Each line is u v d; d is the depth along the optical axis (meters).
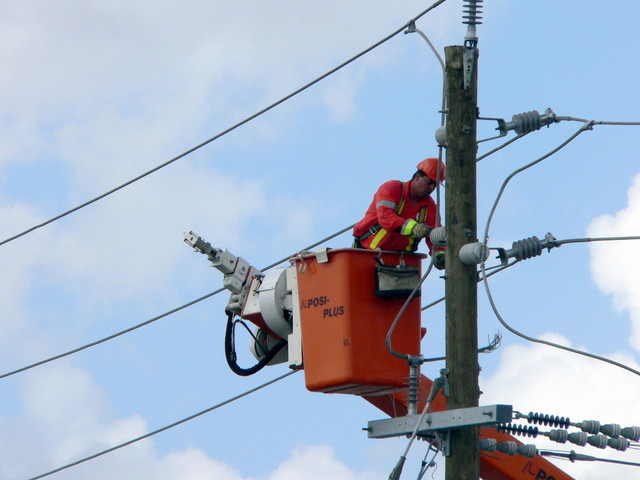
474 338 34.53
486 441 35.03
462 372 34.28
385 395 37.25
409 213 36.44
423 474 34.75
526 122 35.44
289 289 38.41
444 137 35.50
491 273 35.56
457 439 34.12
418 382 35.03
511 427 35.16
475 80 35.56
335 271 35.41
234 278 40.69
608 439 35.16
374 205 36.50
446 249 34.94
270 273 39.59
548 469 38.19
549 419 35.25
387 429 35.16
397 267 35.56
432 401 35.78
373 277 35.50
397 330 35.59
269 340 40.78
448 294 34.75
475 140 35.38
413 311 35.94
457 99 35.41
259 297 39.22
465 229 34.88
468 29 35.66
